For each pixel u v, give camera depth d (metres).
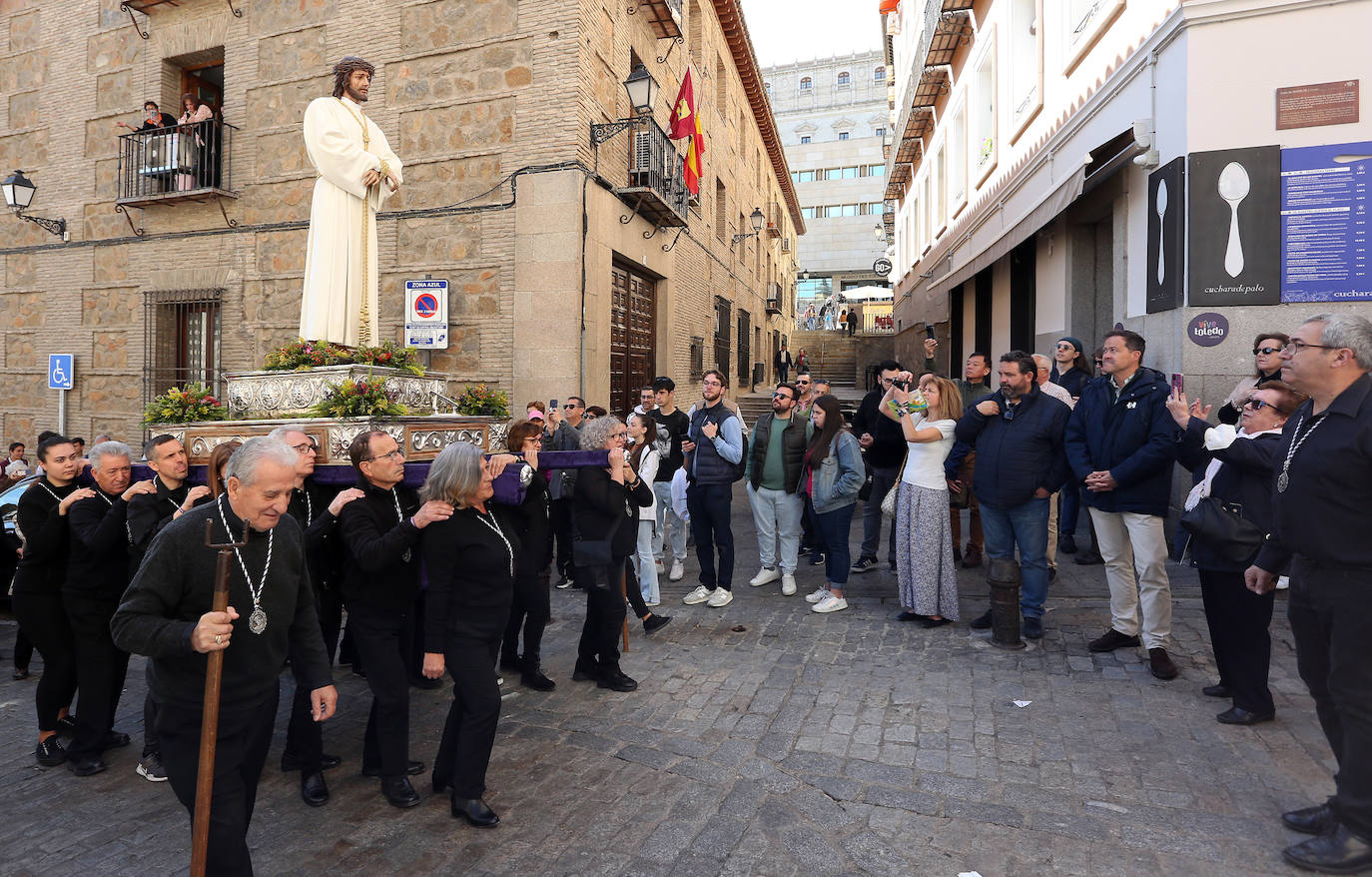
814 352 31.77
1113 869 2.78
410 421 4.20
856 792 3.36
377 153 5.20
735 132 19.70
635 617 6.10
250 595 2.47
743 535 9.48
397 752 3.38
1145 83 7.17
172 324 11.98
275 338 11.02
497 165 9.88
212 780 2.29
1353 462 2.71
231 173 11.26
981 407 5.29
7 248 13.05
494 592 3.30
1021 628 5.31
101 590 3.82
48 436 4.08
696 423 6.48
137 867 2.98
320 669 2.77
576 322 9.55
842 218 48.34
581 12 9.58
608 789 3.46
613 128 10.04
